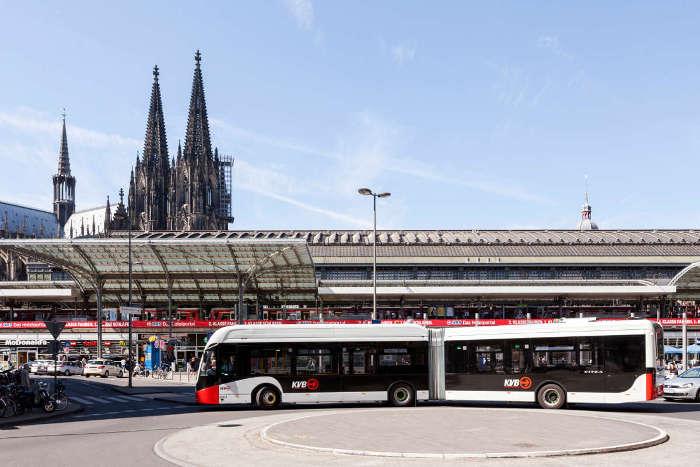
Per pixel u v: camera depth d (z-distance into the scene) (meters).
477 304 92.81
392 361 29.86
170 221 173.88
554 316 92.31
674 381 33.25
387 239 118.00
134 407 31.91
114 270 82.19
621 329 27.59
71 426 23.69
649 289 85.31
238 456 16.50
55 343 30.70
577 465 14.92
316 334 29.91
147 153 178.50
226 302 98.94
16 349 77.38
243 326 30.05
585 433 19.39
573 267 108.94
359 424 21.67
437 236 120.50
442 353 29.92
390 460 15.66
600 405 30.97
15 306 98.25
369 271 108.94
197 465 15.44
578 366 27.98
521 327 28.97
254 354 29.75
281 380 29.58
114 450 17.81
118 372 62.66
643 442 17.47
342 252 110.81
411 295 89.31
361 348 29.89
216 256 76.81
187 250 74.00
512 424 21.59
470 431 19.91
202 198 170.75
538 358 28.48
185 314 97.00
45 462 15.99
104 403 34.41
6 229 172.62
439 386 29.81
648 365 27.09
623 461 15.41
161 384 51.84
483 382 29.11
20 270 137.75
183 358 76.94
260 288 92.31
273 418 25.30
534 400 28.34
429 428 20.64
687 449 17.06
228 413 28.14
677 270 108.44
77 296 93.44
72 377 62.56
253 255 75.81
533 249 111.00
